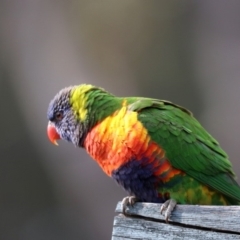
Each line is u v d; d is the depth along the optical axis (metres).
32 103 12.91
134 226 5.71
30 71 12.87
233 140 12.27
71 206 13.17
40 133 12.98
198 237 5.34
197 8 12.88
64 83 12.78
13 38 12.91
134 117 6.48
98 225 12.96
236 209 5.20
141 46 12.74
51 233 13.07
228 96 12.59
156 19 12.80
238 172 12.07
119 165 6.50
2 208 13.09
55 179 13.13
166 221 5.55
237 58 12.78
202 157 6.57
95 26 12.68
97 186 12.98
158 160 6.39
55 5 12.78
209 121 12.54
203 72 12.83
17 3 12.92
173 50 12.83
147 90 12.73
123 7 12.70
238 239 5.15
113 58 12.70
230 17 12.88
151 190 6.52
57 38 12.78
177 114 6.77
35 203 13.21
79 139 7.20
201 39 12.94
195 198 6.56
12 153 13.05
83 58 12.70
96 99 6.91
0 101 12.91
